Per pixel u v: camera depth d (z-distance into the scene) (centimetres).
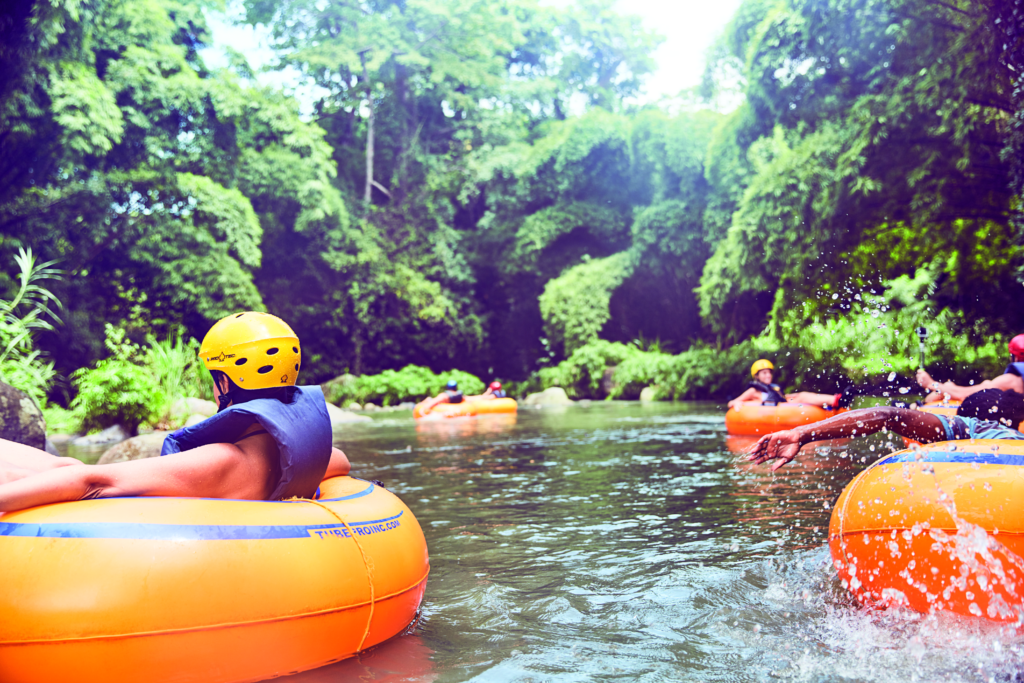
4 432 616
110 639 196
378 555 252
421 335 2755
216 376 264
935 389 582
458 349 2833
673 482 591
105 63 1972
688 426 1127
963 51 1027
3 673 194
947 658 231
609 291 2500
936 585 264
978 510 258
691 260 2420
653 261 2458
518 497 552
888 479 288
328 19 2866
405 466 747
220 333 259
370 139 2825
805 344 1511
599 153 2738
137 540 205
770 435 298
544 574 347
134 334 1903
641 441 923
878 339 1377
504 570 356
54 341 1683
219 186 2100
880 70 1295
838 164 1300
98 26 1803
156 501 219
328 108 2925
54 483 214
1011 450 276
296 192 2397
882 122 1197
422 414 1576
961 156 1123
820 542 384
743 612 283
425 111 3088
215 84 2111
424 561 287
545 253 2786
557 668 233
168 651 201
